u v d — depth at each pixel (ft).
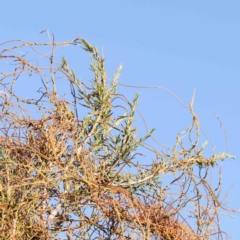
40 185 44.37
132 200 45.50
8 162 44.11
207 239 47.26
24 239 43.39
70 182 44.62
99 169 47.39
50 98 49.24
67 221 44.29
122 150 48.08
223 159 51.08
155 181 48.78
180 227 46.42
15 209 42.37
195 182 49.52
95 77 50.83
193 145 50.96
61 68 50.47
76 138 47.75
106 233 44.52
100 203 44.27
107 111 49.37
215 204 48.67
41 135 47.37
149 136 49.47
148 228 43.52
